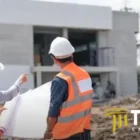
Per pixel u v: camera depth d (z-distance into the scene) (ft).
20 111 17.26
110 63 106.32
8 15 93.61
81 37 110.52
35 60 100.68
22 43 94.73
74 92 13.38
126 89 108.58
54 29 102.53
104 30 106.63
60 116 13.44
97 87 102.99
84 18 102.37
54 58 13.98
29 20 95.71
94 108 62.18
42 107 17.16
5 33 93.25
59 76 13.42
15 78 90.12
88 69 99.66
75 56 114.42
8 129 17.22
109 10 105.40
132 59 109.91
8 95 16.76
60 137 13.60
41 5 97.09
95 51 108.78
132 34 110.32
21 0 94.79
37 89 18.03
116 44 108.06
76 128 13.65
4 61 92.63
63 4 99.81
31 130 17.02
